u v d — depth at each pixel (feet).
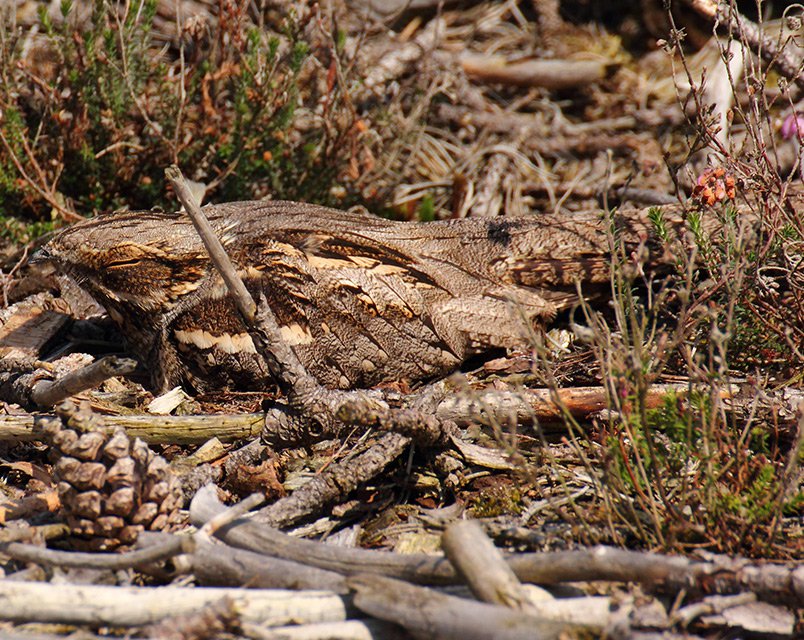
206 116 35.65
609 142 44.91
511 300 21.94
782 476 20.21
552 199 41.88
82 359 28.89
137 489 20.47
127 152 36.09
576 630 16.07
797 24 27.37
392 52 45.52
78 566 18.51
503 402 25.05
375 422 21.77
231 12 35.32
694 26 50.65
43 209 35.55
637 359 20.01
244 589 18.01
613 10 52.90
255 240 27.89
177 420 25.09
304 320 27.50
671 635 16.87
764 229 26.02
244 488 23.84
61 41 35.37
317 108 40.34
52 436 20.20
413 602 16.58
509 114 47.34
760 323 25.82
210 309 27.78
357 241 28.58
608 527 20.71
